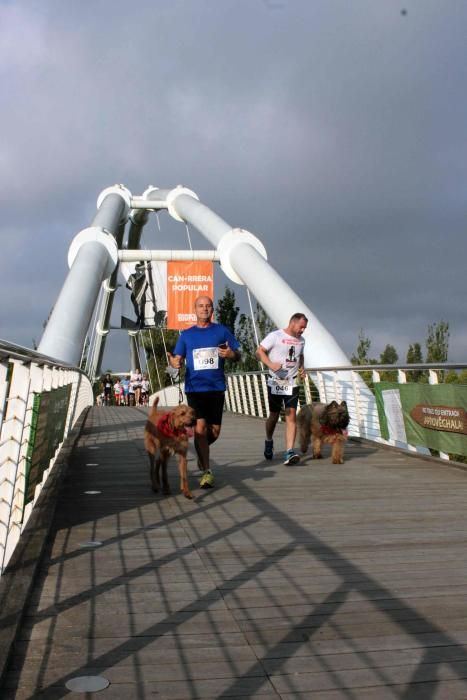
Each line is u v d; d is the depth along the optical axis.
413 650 2.81
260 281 21.17
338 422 8.09
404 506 5.65
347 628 3.03
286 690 2.47
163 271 33.44
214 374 6.50
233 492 6.27
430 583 3.64
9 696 2.39
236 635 2.96
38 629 2.99
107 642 2.87
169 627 3.04
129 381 38.16
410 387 8.63
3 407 3.10
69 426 10.53
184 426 5.88
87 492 6.23
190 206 29.69
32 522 4.50
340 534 4.71
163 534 4.68
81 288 20.45
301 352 8.08
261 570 3.88
